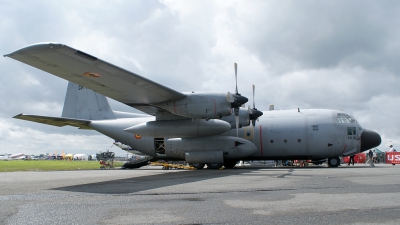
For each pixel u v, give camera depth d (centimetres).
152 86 1310
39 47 938
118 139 2027
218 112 1419
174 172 1506
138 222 400
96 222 402
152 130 1641
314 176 1062
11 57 1008
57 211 472
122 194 651
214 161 1805
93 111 2150
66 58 1030
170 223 394
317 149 1853
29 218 427
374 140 1870
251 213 447
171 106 1480
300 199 562
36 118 1788
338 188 709
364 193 628
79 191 704
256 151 1869
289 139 1870
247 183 852
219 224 387
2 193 676
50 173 1512
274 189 705
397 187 720
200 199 577
